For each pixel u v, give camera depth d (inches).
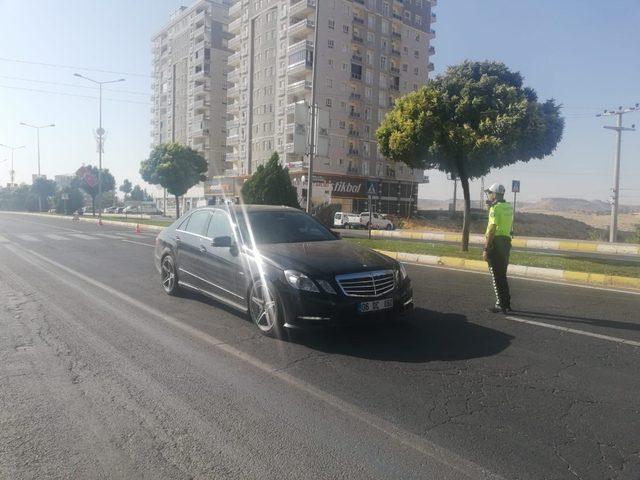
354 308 204.4
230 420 142.9
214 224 283.0
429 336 226.4
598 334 230.7
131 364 189.8
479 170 552.4
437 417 144.9
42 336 226.7
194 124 3221.0
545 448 127.3
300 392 163.0
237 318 260.5
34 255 539.2
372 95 2544.3
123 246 645.3
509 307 273.0
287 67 2373.3
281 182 950.4
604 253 764.0
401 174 2704.2
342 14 2380.7
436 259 514.3
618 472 116.4
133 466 119.3
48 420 143.2
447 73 557.0
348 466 118.6
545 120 521.0
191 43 3275.1
